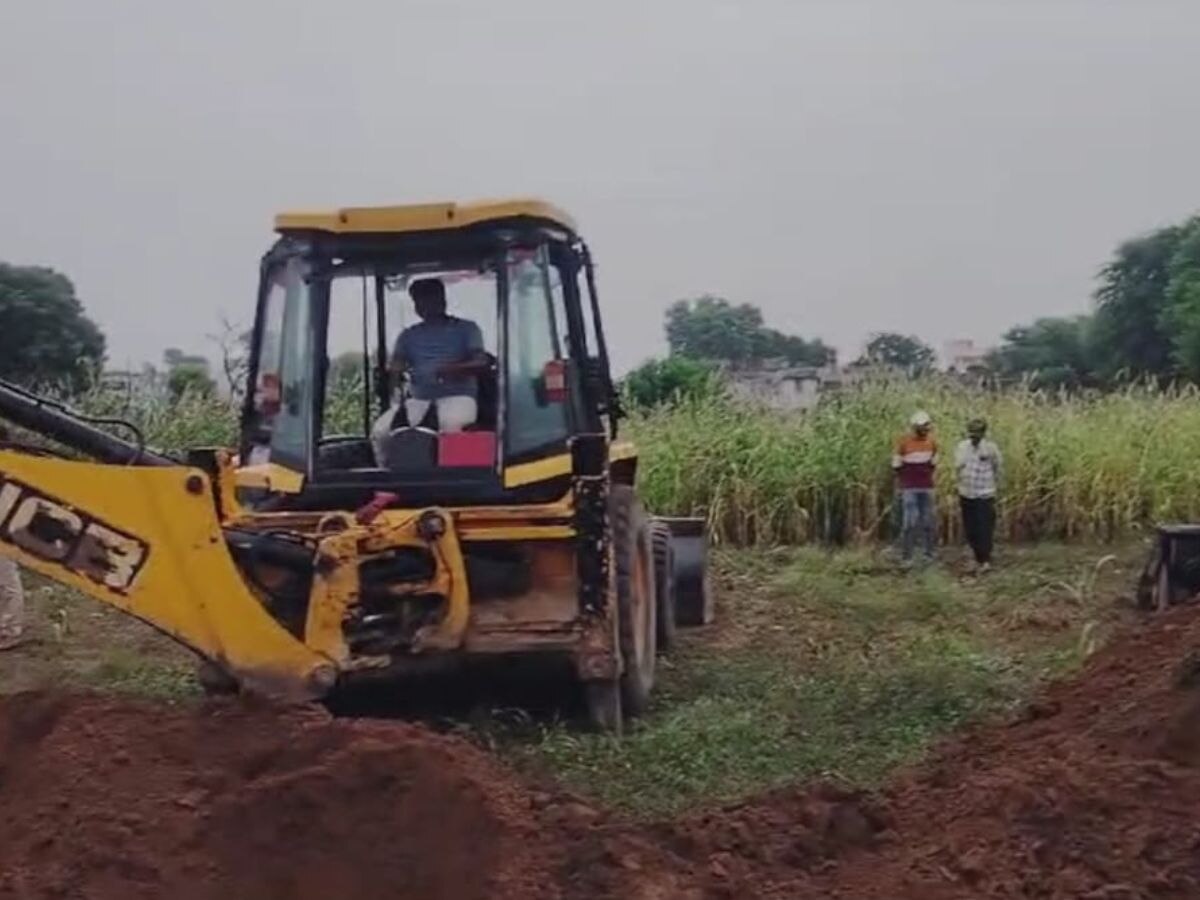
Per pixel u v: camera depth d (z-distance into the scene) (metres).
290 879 5.93
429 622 8.23
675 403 19.64
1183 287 34.09
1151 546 14.91
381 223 8.90
